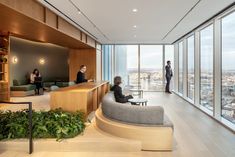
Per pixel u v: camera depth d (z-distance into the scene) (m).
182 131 4.64
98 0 4.47
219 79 5.62
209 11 5.24
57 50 13.99
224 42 5.50
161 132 3.57
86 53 10.84
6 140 3.74
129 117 3.92
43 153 3.53
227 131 4.63
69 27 6.58
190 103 8.09
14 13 3.96
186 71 9.37
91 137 3.79
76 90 5.00
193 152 3.53
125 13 5.47
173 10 5.18
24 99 8.84
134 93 9.98
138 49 12.49
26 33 6.20
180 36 9.24
